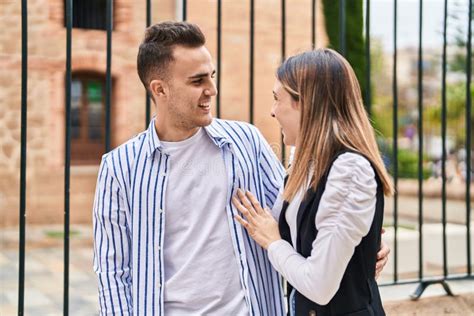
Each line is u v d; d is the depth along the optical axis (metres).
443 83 3.26
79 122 9.72
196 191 1.79
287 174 1.86
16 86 9.23
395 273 3.26
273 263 1.69
